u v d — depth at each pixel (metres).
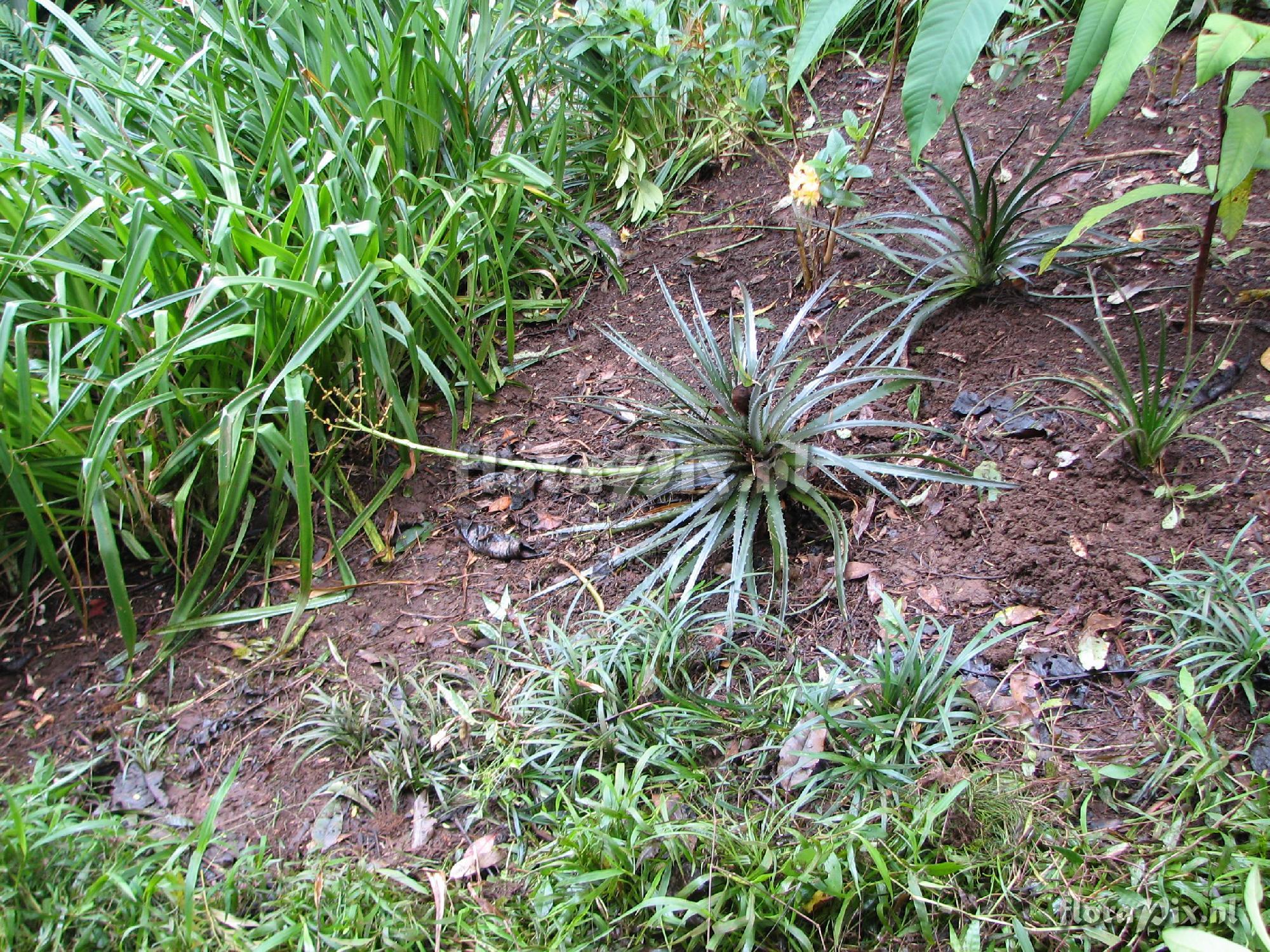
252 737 2.35
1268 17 3.44
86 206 2.57
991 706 2.12
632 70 3.70
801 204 2.92
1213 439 2.42
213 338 2.48
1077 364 2.74
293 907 1.92
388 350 3.11
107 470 2.54
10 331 2.35
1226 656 2.02
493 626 2.51
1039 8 3.92
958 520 2.49
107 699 2.48
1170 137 3.40
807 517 2.62
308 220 2.81
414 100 3.34
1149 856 1.79
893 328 2.92
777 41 4.13
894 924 1.80
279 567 2.77
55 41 4.43
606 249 3.50
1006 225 2.85
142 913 1.87
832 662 2.27
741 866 1.85
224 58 3.39
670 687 2.24
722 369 2.69
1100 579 2.28
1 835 1.94
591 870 1.89
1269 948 1.51
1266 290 2.76
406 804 2.16
